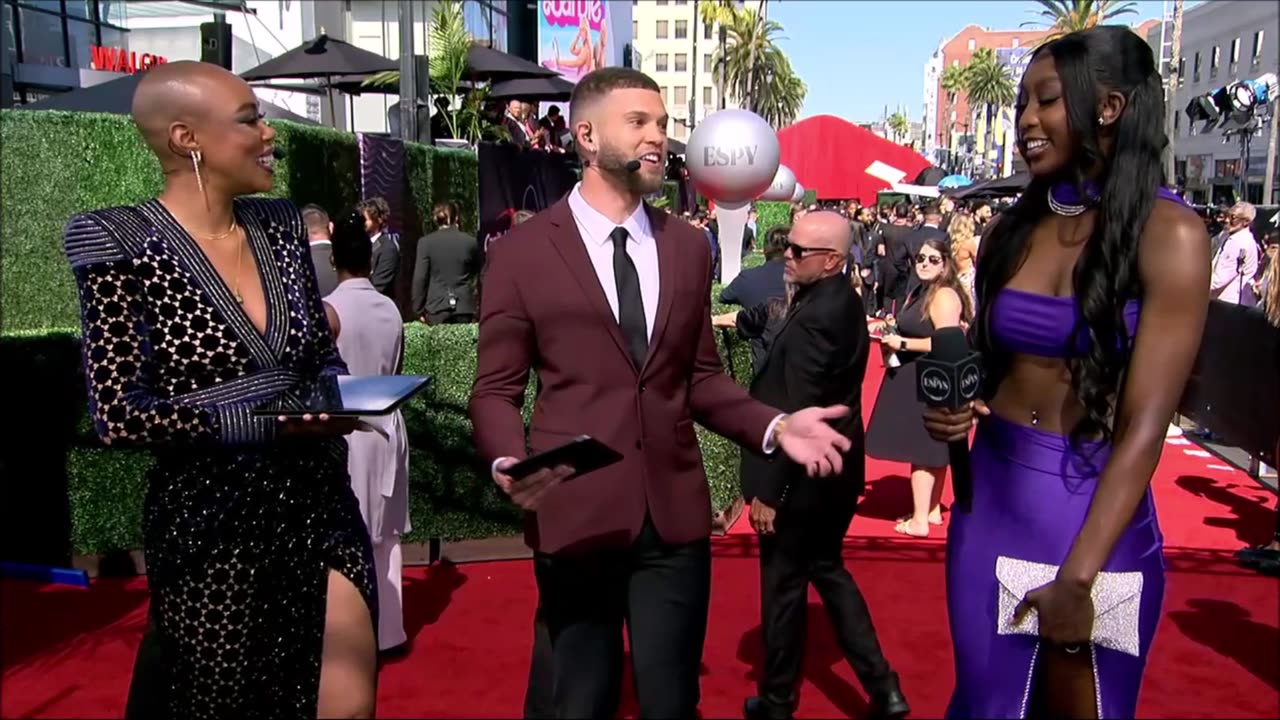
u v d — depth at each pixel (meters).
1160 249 1.95
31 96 12.70
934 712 3.52
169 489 2.25
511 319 2.38
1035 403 2.14
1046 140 2.08
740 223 8.84
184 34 17.25
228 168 2.28
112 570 5.11
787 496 3.25
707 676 3.85
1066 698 2.19
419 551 5.31
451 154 12.19
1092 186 2.07
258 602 2.25
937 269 5.52
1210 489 6.91
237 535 2.23
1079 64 2.02
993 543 2.18
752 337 5.24
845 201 20.94
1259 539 5.79
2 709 3.50
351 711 2.26
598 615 2.38
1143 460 1.95
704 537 2.44
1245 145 16.33
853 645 3.44
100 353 2.14
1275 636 4.22
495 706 3.56
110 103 8.48
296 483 2.29
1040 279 2.12
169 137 2.25
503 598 4.75
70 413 5.00
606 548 2.31
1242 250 10.22
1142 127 1.99
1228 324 6.84
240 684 2.27
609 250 2.39
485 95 14.17
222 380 2.24
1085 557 1.98
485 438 2.30
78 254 2.14
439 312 9.34
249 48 17.88
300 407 2.20
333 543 2.32
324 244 5.58
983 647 2.19
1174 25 27.16
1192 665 3.93
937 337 2.11
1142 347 1.97
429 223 11.38
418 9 20.36
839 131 16.02
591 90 2.40
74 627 4.34
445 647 4.14
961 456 2.27
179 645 2.28
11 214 7.99
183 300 2.21
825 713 3.63
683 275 2.43
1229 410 6.77
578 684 2.36
